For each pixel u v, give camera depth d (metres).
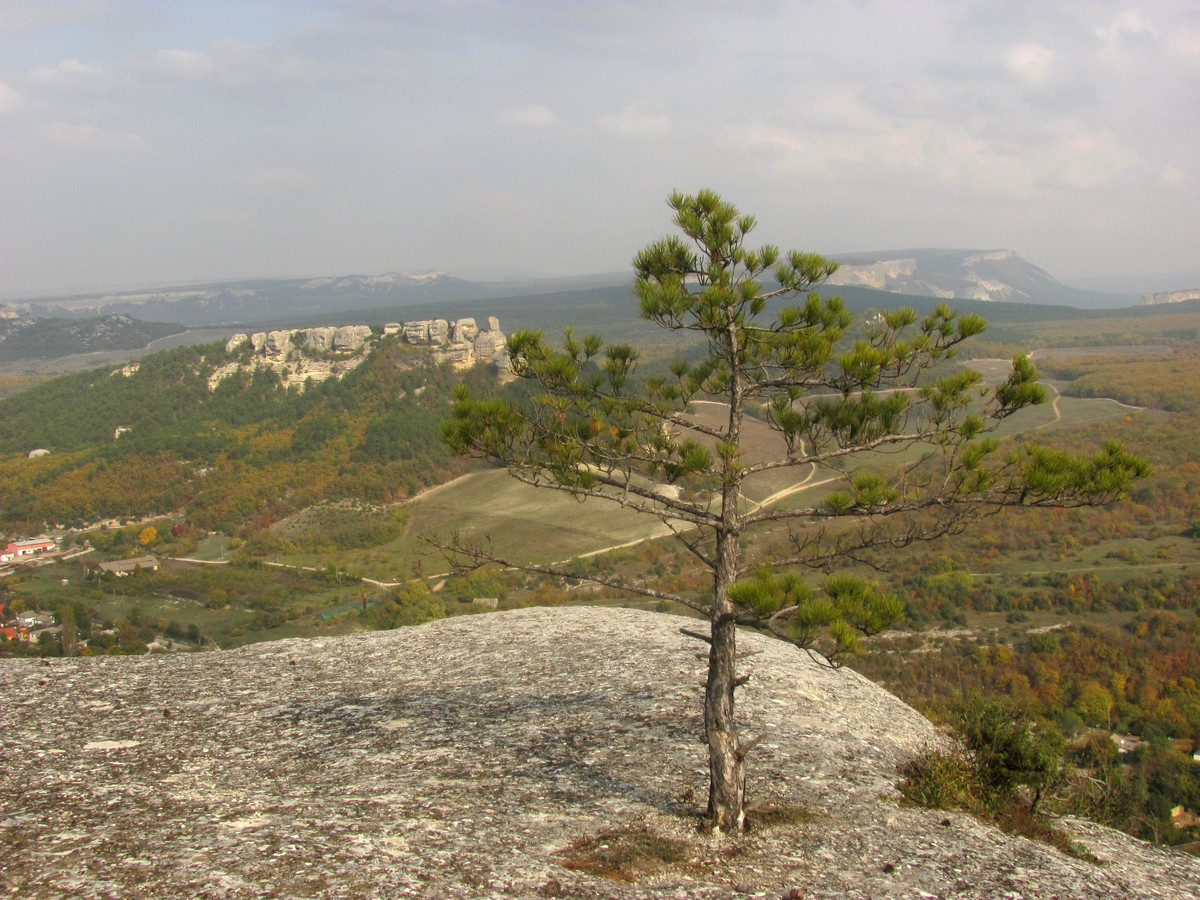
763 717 13.38
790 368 9.34
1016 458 8.30
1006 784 11.39
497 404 9.22
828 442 9.30
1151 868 9.48
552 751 11.52
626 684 14.95
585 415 9.69
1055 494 7.96
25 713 12.76
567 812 9.18
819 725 13.32
